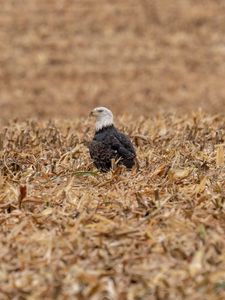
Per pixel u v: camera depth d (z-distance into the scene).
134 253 15.18
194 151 23.02
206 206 17.64
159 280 13.96
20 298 13.67
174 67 66.94
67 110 57.62
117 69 66.69
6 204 17.92
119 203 17.84
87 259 14.98
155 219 16.66
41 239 15.78
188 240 15.64
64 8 77.81
